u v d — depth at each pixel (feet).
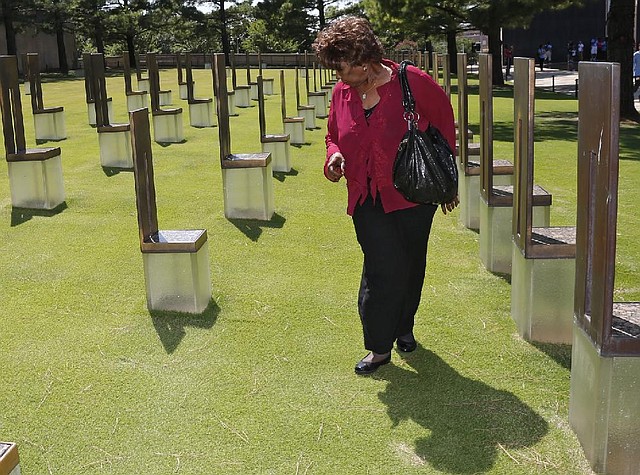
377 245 12.12
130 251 19.77
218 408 11.91
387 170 11.75
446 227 22.59
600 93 9.18
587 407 10.29
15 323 15.23
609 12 54.65
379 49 11.43
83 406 12.01
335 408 11.87
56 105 59.82
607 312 9.50
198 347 14.08
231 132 44.04
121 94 70.69
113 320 15.31
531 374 12.99
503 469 10.21
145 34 177.27
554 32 160.97
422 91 11.69
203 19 166.20
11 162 23.49
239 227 22.18
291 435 11.12
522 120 14.01
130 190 26.71
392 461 10.45
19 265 18.69
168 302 15.62
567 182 30.22
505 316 15.58
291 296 16.63
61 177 24.57
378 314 12.51
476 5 73.67
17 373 13.08
